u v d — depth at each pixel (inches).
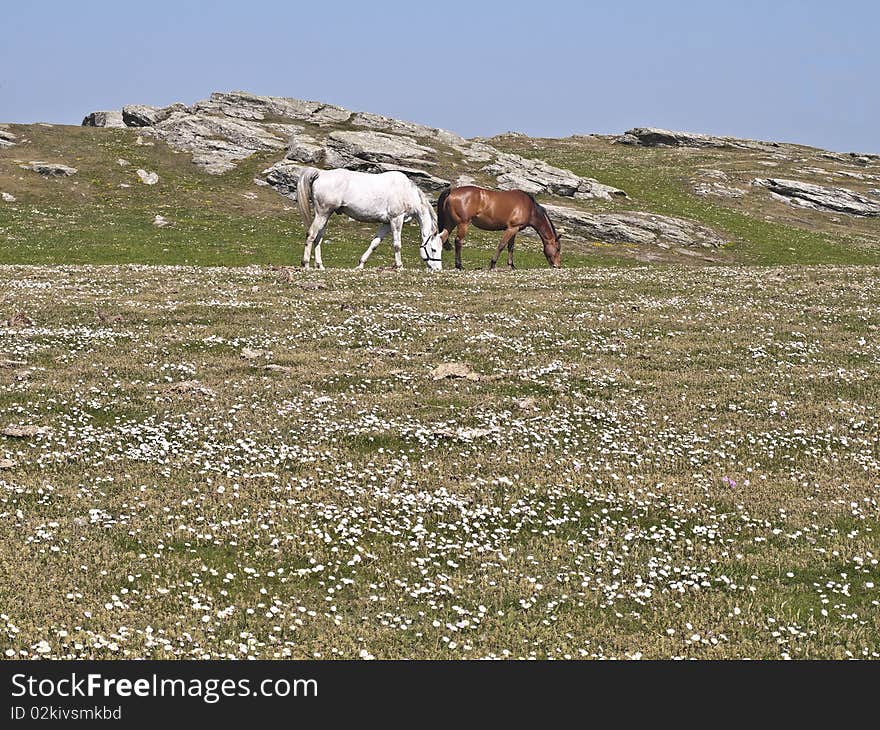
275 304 1219.9
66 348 971.9
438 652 427.8
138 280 1400.1
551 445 735.7
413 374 919.7
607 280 1501.0
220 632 434.0
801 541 565.6
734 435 774.5
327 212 1569.9
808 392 890.1
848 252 2810.0
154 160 3157.0
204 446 690.2
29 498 578.6
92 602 450.0
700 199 3393.2
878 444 753.0
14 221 2469.2
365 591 484.1
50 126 3376.0
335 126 3727.9
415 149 3351.4
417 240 2502.5
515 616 464.8
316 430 742.5
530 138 4933.6
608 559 533.3
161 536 532.1
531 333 1098.7
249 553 521.0
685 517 602.5
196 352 983.0
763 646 439.8
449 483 639.1
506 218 1727.4
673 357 1015.6
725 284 1467.8
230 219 2635.3
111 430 721.0
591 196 3248.0
